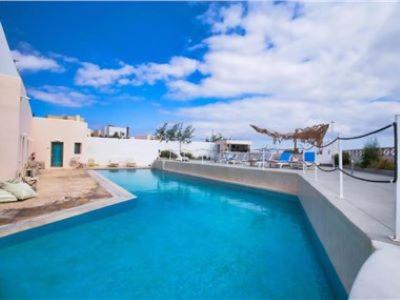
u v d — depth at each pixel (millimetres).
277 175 12281
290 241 6711
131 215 8672
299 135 17359
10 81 9906
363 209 4148
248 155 20891
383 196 5594
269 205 10891
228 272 4996
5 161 9711
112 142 27688
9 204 7496
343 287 3633
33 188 9508
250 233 7344
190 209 10070
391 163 11234
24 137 14391
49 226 5832
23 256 5281
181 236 6965
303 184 9297
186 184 16844
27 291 4230
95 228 7117
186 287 4441
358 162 14008
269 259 5594
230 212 9703
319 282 4648
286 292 4297
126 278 4703
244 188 14398
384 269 1982
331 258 4434
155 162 27500
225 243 6535
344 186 7367
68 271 4883
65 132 22922
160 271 4984
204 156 32219
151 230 7309
